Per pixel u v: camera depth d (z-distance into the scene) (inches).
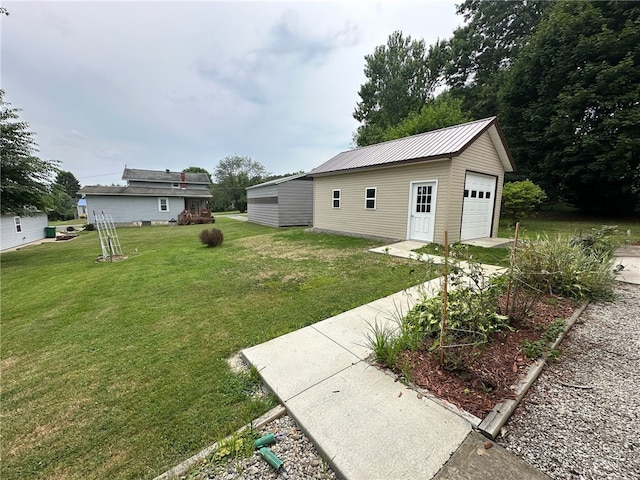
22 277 260.1
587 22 463.8
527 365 86.0
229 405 79.8
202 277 222.2
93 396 86.9
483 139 325.4
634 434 62.2
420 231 323.0
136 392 87.8
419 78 897.5
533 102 553.3
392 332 111.8
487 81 755.4
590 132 473.4
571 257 148.2
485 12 807.7
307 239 400.8
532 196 456.8
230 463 60.5
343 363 94.7
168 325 136.7
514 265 122.4
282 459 60.7
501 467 54.7
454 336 93.0
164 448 66.2
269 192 676.7
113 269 271.3
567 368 87.4
